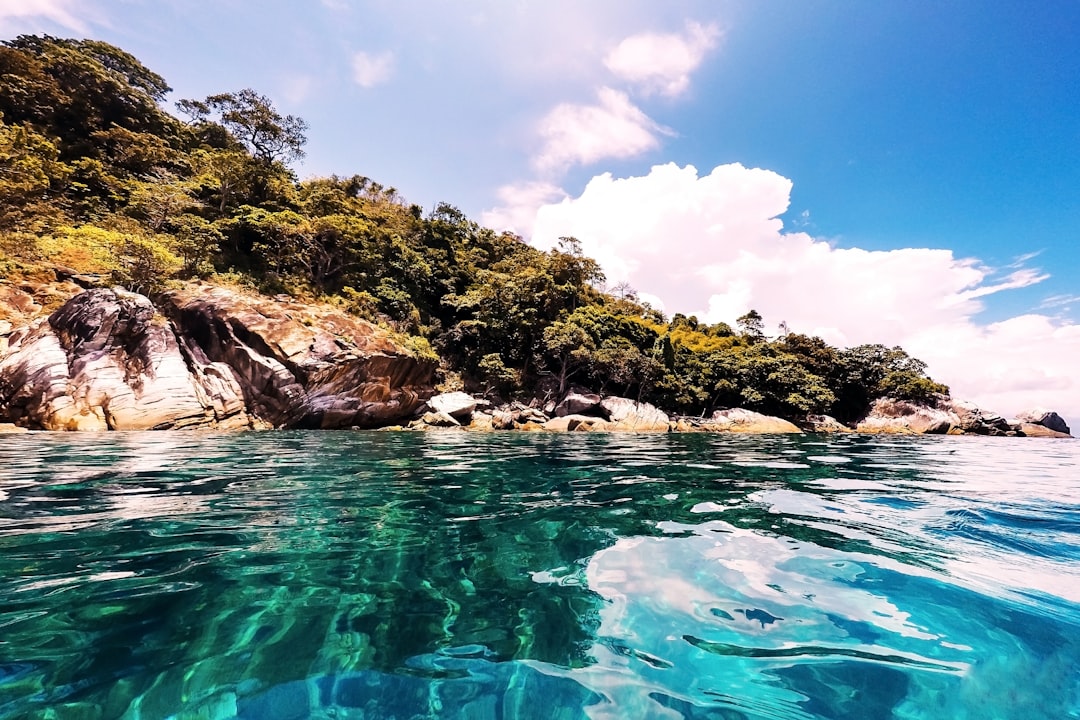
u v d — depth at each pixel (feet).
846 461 30.19
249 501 13.83
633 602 7.57
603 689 5.33
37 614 6.57
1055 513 14.25
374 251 103.71
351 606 7.27
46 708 4.71
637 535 11.31
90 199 79.56
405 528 11.51
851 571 9.02
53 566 8.34
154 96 131.75
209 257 75.51
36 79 89.66
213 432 45.27
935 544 10.75
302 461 23.44
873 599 7.75
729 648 6.21
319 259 90.63
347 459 24.98
